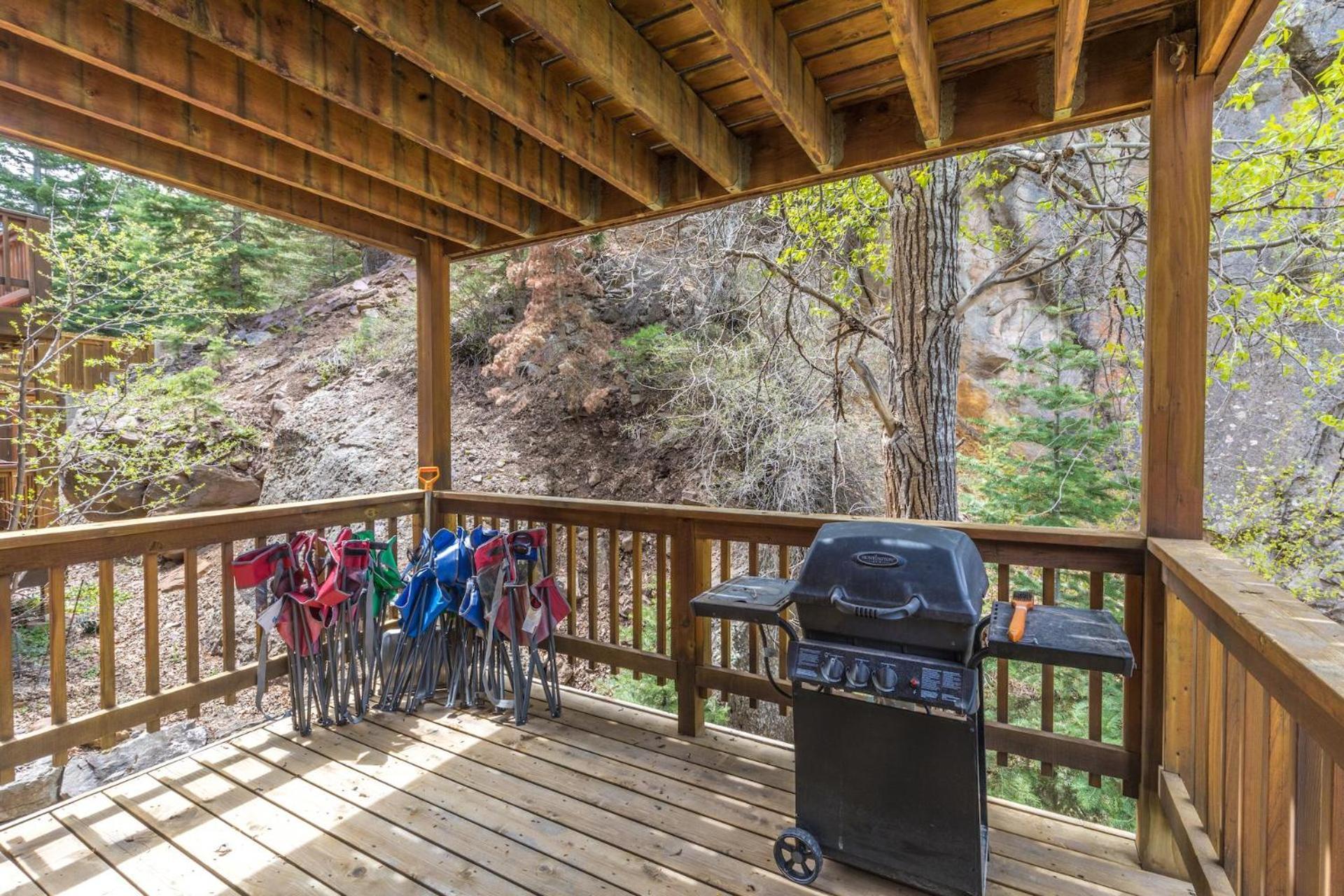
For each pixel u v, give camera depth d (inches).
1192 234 75.0
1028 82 87.4
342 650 112.3
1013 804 87.4
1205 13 71.1
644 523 113.0
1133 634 79.7
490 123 100.6
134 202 373.7
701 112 97.0
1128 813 176.9
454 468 315.9
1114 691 189.5
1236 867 59.4
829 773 69.8
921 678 60.8
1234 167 161.5
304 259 447.8
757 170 109.4
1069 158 164.1
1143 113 83.2
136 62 70.8
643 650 114.3
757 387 258.8
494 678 114.5
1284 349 181.0
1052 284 232.2
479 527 124.7
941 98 92.6
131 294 289.3
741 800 87.0
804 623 68.1
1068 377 242.2
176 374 338.6
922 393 166.6
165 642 285.3
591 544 121.6
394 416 348.2
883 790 66.9
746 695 102.1
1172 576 68.5
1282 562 212.1
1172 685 73.5
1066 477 206.4
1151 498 77.3
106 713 90.6
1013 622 62.6
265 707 228.8
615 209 123.4
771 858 75.0
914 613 58.9
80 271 265.1
